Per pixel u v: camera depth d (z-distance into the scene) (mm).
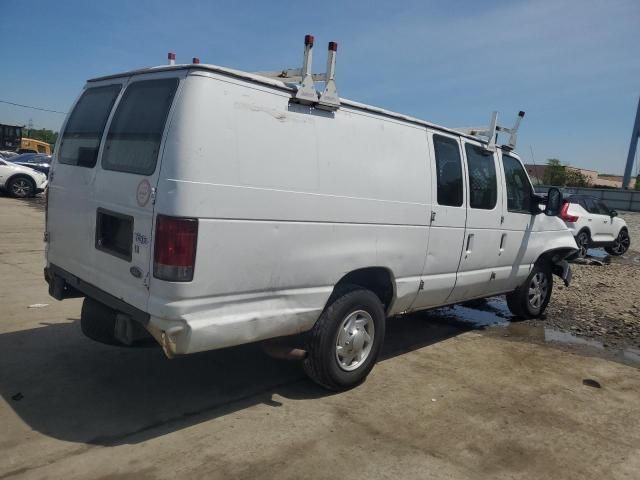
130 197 3566
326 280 4125
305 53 3834
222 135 3412
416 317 7250
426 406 4301
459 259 5488
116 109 3975
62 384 4293
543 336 6617
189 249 3295
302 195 3857
